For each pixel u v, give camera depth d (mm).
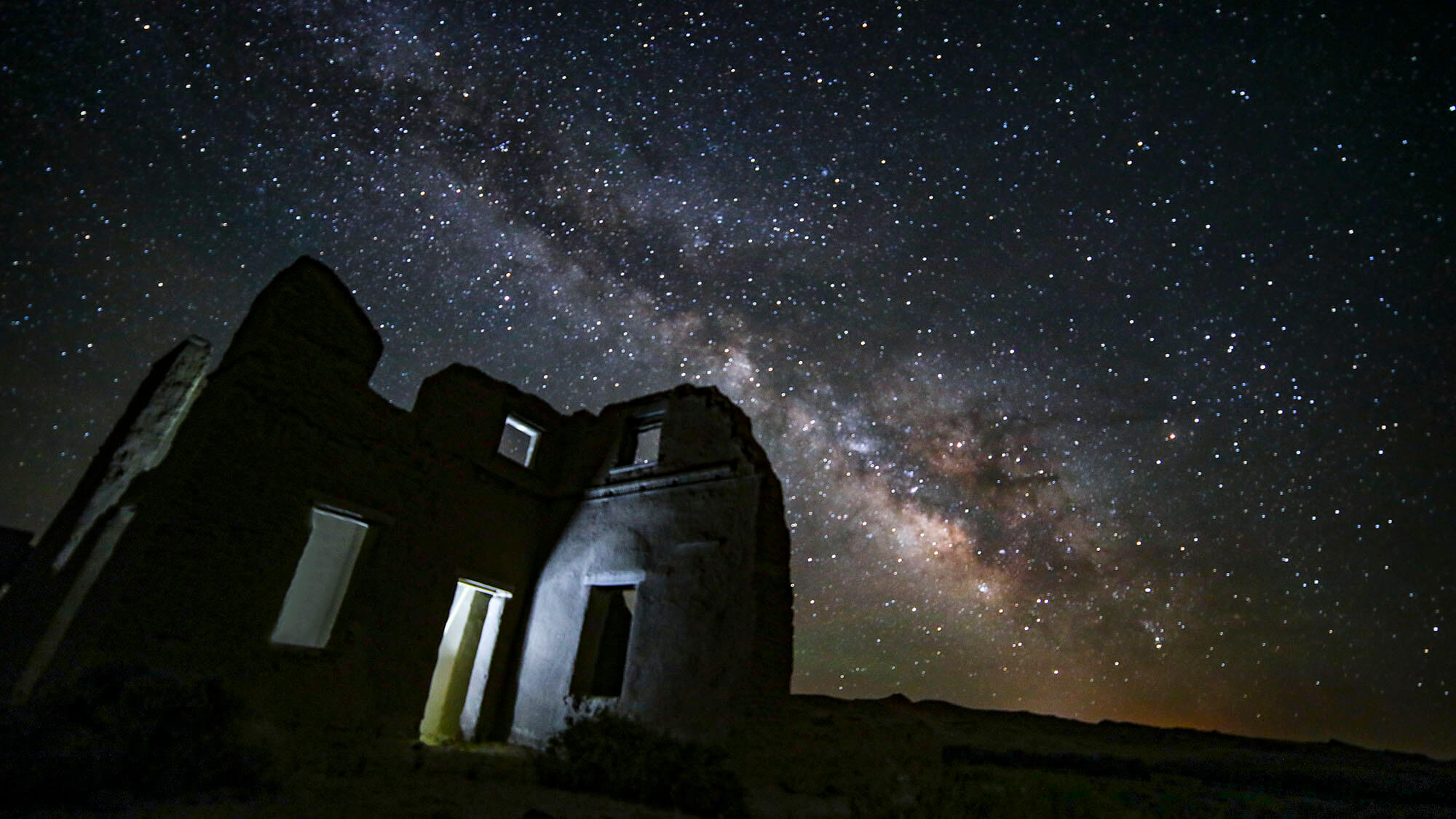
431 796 5324
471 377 10555
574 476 11375
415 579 9023
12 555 8305
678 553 9453
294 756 5934
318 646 9117
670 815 5762
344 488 8320
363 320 8938
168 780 4113
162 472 6949
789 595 9055
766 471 9383
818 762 8406
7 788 3439
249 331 7855
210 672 6617
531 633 10359
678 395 10820
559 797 5984
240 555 7066
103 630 5898
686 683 8500
